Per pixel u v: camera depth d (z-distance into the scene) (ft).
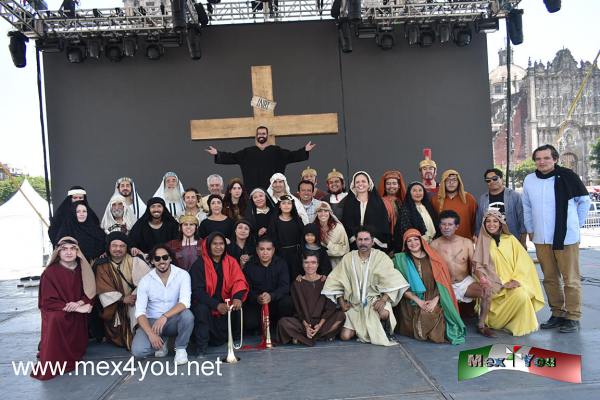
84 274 14.56
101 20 24.75
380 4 25.64
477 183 26.58
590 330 15.29
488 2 25.35
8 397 11.82
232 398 11.18
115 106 25.84
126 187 19.03
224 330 15.12
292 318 15.19
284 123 24.67
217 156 21.53
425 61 26.40
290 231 16.72
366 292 15.25
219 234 14.93
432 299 15.15
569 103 220.64
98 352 15.35
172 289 14.44
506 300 15.19
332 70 26.32
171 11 23.49
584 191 15.26
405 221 16.94
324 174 26.40
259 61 26.13
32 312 22.22
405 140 26.48
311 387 11.61
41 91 25.66
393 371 12.46
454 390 11.02
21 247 46.73
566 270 15.29
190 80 26.02
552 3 22.56
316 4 26.53
